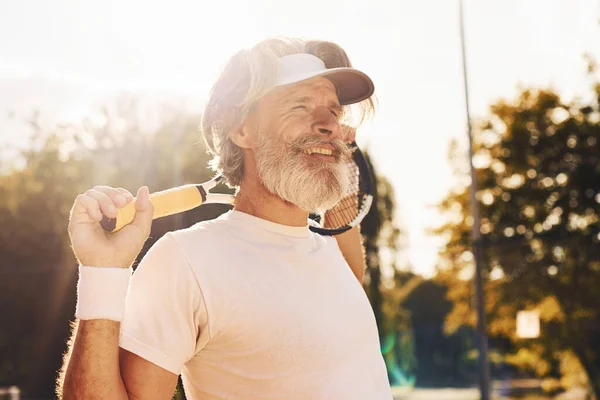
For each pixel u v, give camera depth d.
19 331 34.16
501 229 28.06
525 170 28.06
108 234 2.03
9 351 33.78
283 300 2.23
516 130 27.67
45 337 34.09
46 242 35.44
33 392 33.22
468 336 61.75
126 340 2.09
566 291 27.25
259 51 2.38
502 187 28.16
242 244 2.29
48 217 35.59
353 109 2.77
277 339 2.20
